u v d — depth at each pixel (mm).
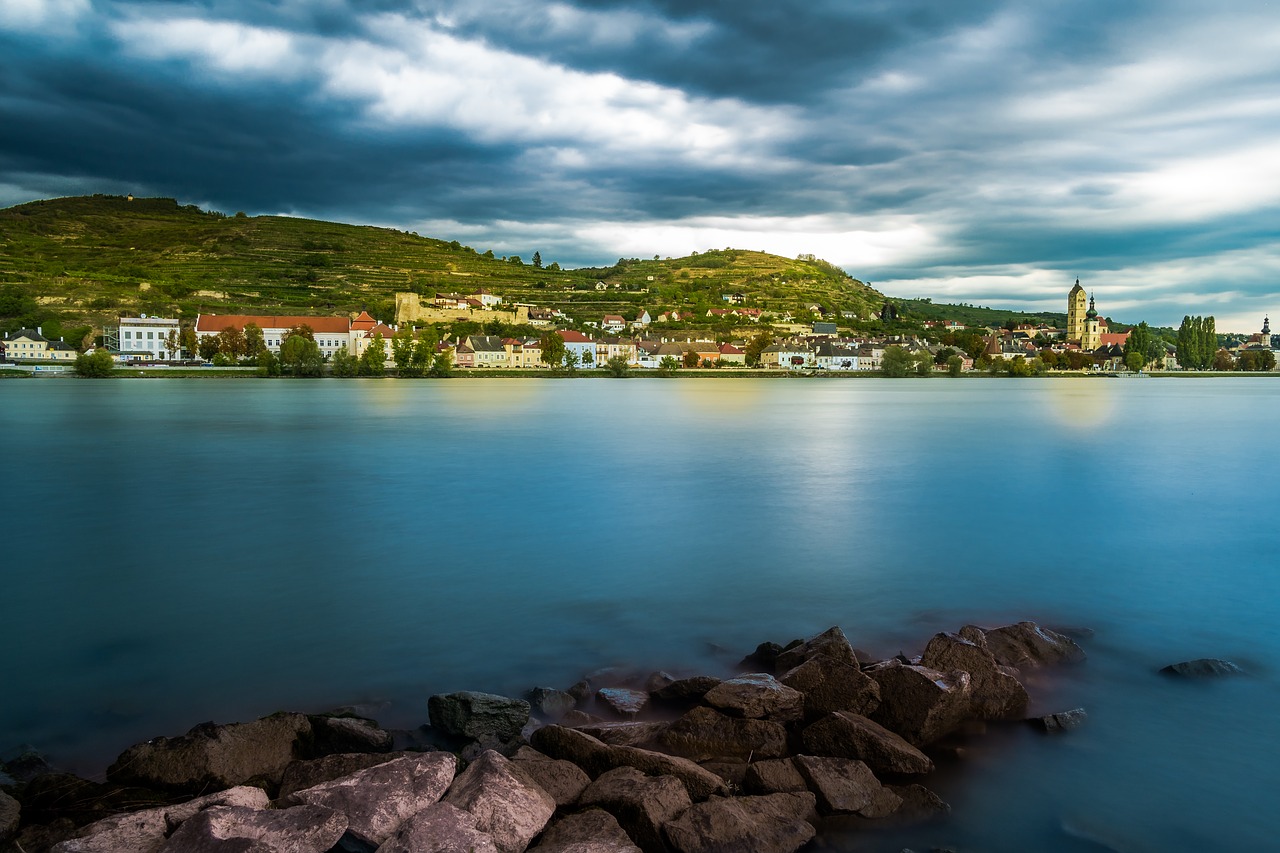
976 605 24391
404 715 16375
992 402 140875
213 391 149500
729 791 12875
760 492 45969
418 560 30062
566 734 14078
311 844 10844
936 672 15609
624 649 20469
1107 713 16438
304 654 20219
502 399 137875
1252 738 15438
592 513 39562
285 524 36844
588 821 11602
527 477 51625
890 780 13773
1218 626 22266
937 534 34750
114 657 20125
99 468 55438
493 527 36062
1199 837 12375
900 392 177750
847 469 55812
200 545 32562
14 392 141125
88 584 26875
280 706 17109
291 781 12914
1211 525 36781
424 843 10648
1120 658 19688
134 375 192625
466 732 14648
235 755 13477
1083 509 40625
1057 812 12945
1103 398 156500
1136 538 33906
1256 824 12711
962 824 12539
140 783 13094
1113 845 12117
